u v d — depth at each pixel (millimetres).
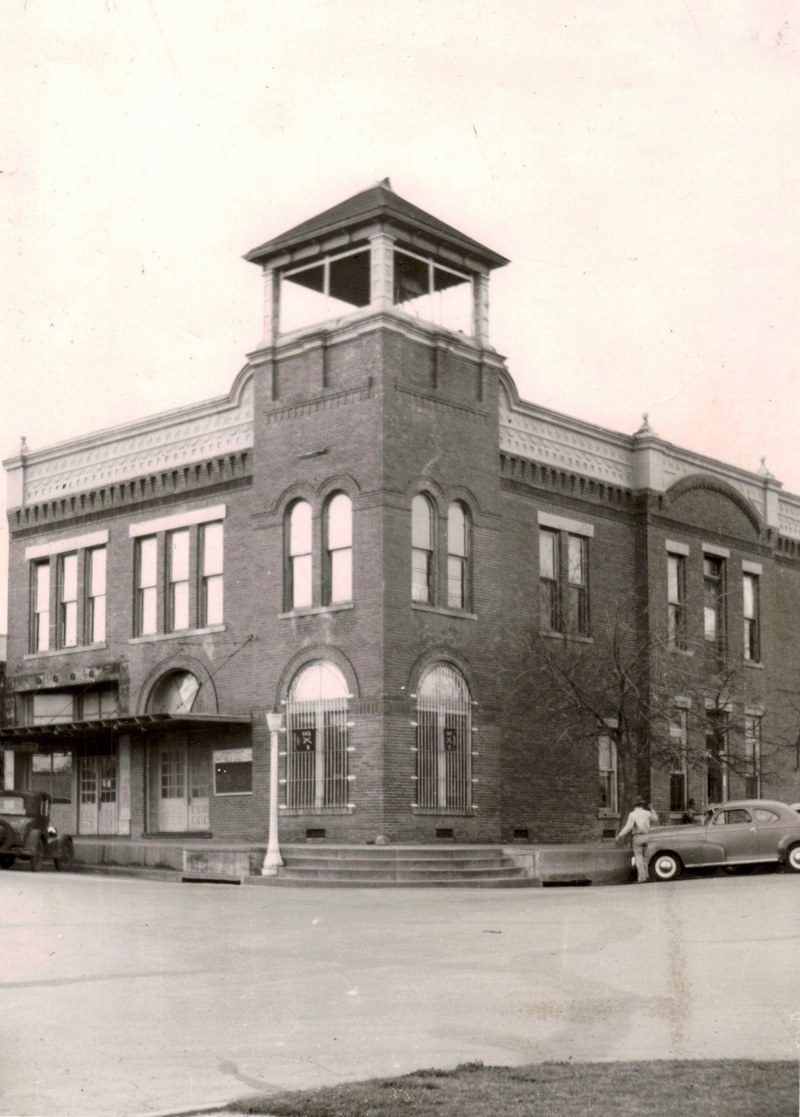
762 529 43469
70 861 32219
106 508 38469
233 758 34000
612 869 30344
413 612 31812
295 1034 11375
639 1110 8188
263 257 34531
